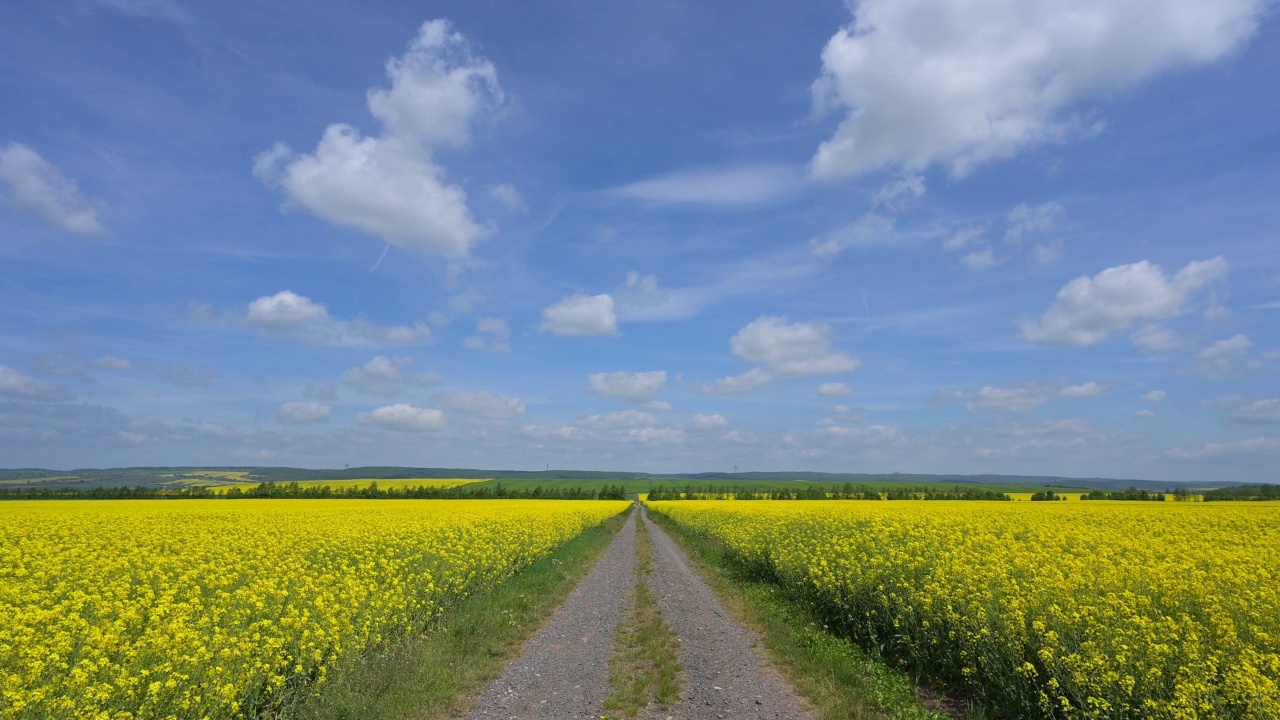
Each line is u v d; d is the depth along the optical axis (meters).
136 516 30.00
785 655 10.29
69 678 6.22
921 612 9.92
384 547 17.78
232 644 7.68
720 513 38.62
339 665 8.45
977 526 20.28
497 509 44.00
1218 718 5.76
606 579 19.34
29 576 12.44
